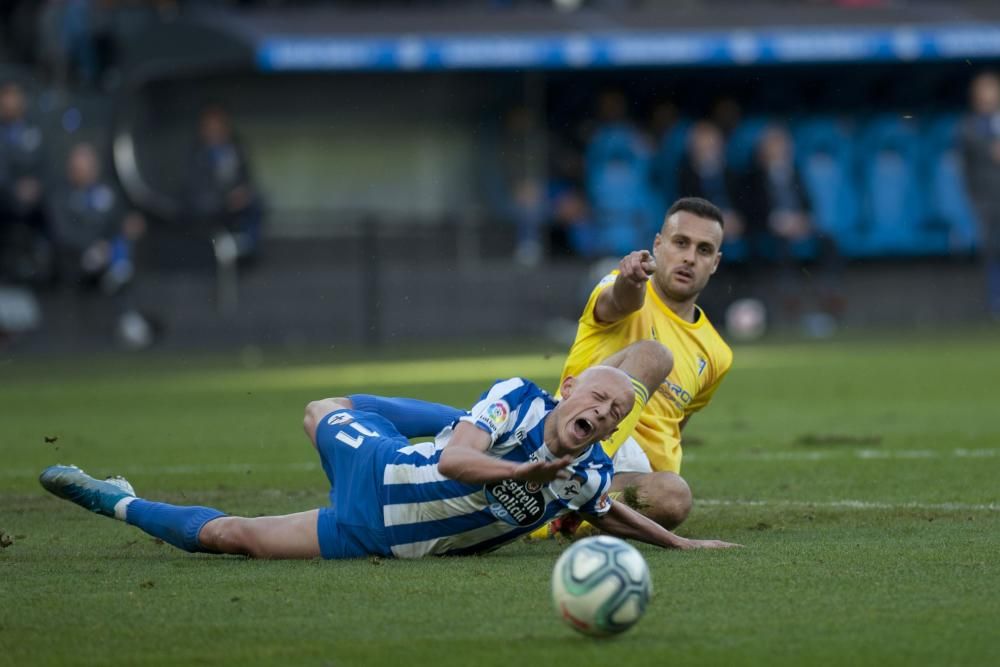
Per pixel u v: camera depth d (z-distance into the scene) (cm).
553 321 9119
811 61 9675
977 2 10106
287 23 9019
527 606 1781
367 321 8950
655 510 2339
